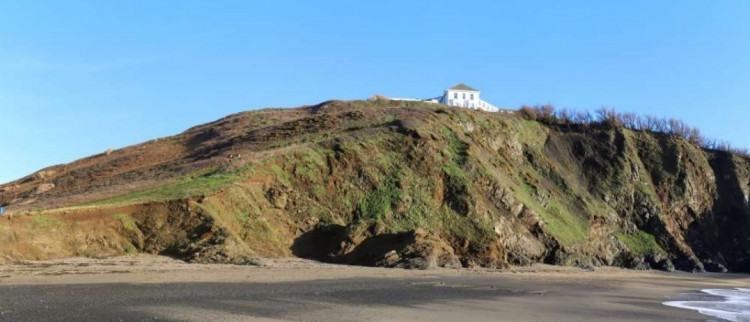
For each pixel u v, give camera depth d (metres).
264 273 28.59
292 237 40.00
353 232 39.25
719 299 31.39
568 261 53.28
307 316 15.66
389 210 45.44
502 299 23.92
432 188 49.28
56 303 15.05
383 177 48.53
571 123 82.88
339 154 48.69
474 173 53.09
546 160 71.12
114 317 13.40
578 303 24.69
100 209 31.73
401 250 37.75
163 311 14.83
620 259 64.81
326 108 84.31
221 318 14.34
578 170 75.06
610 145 78.81
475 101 141.25
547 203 61.44
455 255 41.09
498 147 67.06
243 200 38.59
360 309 17.83
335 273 30.91
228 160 47.69
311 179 45.53
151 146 74.56
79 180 62.97
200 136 75.81
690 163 83.06
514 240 49.81
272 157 45.41
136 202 33.56
